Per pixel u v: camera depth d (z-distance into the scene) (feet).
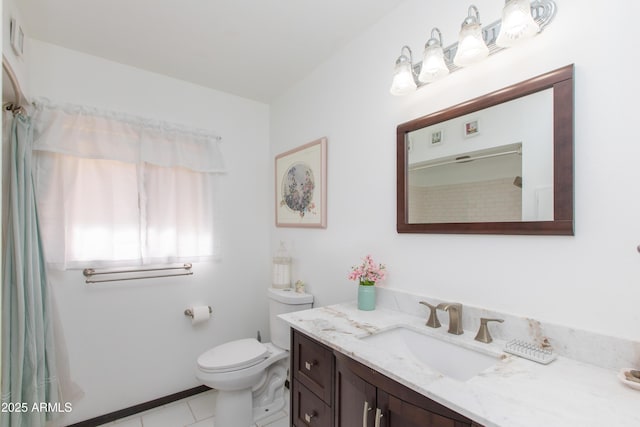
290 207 7.91
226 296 8.14
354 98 6.13
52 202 5.97
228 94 8.37
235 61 6.88
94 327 6.45
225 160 8.27
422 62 4.61
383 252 5.50
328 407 4.13
